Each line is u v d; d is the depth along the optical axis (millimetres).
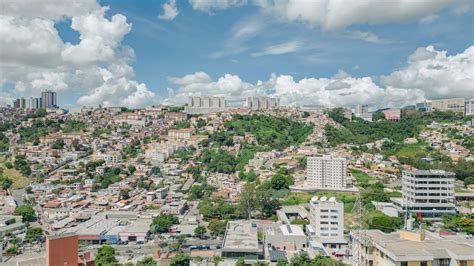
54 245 110812
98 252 198750
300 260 178875
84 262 131125
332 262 174125
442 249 93000
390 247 95375
